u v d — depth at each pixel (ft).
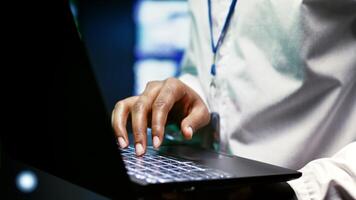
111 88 12.02
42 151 2.00
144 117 2.59
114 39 11.78
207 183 1.80
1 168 8.04
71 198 7.34
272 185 2.13
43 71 1.73
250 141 3.00
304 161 2.88
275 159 2.88
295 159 2.86
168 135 3.34
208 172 1.96
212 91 3.27
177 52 11.16
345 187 2.16
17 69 1.85
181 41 11.10
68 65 1.59
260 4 2.97
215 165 2.13
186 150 2.56
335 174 2.21
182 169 2.00
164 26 11.15
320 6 2.77
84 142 1.63
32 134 1.99
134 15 11.39
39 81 1.76
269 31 2.92
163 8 11.10
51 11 1.61
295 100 2.84
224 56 3.20
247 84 3.01
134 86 11.89
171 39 11.14
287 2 2.84
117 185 1.57
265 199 2.03
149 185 1.68
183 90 2.89
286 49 2.84
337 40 2.82
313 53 2.79
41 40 1.70
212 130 3.18
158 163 2.14
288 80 2.86
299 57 2.80
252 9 3.01
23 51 1.78
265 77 2.93
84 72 1.51
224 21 3.21
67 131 1.71
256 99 2.94
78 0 11.68
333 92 2.82
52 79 1.69
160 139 2.52
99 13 11.69
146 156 2.31
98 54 11.90
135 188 1.66
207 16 3.44
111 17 11.68
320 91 2.82
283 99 2.85
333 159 2.30
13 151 2.31
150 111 2.73
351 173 2.19
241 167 2.10
